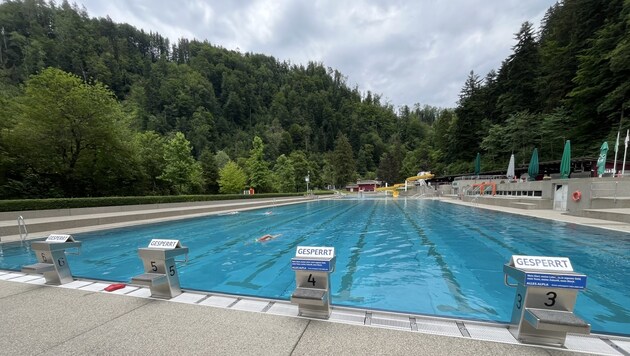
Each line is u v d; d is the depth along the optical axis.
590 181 11.31
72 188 18.19
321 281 2.68
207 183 34.69
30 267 3.58
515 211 13.40
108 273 5.29
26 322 2.58
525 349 2.01
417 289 4.15
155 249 3.15
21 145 14.70
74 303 3.03
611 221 9.46
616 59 17.34
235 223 12.05
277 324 2.47
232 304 2.97
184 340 2.21
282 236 8.90
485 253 6.31
